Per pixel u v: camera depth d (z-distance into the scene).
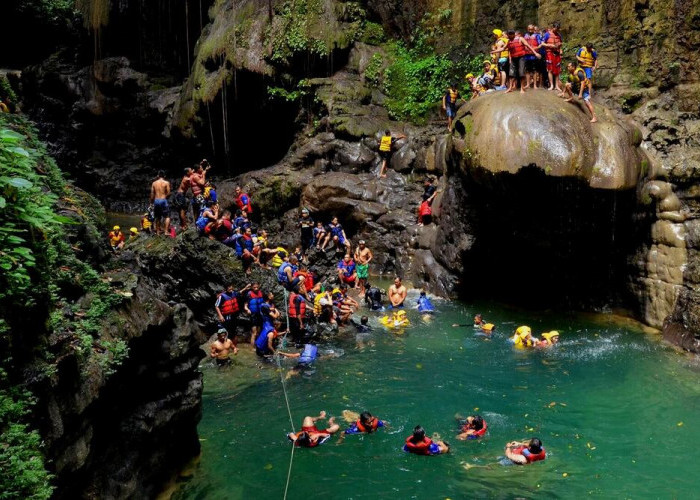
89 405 5.40
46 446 4.76
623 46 16.44
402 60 22.84
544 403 10.35
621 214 14.12
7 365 4.62
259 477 8.12
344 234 19.06
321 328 13.95
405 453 8.79
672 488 7.89
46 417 4.84
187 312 7.67
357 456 8.69
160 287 13.80
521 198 14.41
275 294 13.98
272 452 8.81
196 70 24.89
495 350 12.85
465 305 16.16
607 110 14.66
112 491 6.07
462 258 16.14
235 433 9.42
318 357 12.62
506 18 20.30
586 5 17.66
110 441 6.19
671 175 13.60
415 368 11.95
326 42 22.56
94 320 5.94
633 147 13.91
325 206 19.77
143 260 14.30
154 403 6.93
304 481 8.02
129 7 30.20
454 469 8.35
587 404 10.28
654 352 12.51
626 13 16.39
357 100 22.22
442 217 16.84
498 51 16.81
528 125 13.66
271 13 22.78
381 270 18.89
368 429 9.36
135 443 6.54
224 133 24.58
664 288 13.55
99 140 30.34
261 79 22.83
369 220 19.28
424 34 22.62
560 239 14.86
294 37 22.36
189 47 29.83
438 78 21.73
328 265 18.17
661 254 13.67
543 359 12.27
